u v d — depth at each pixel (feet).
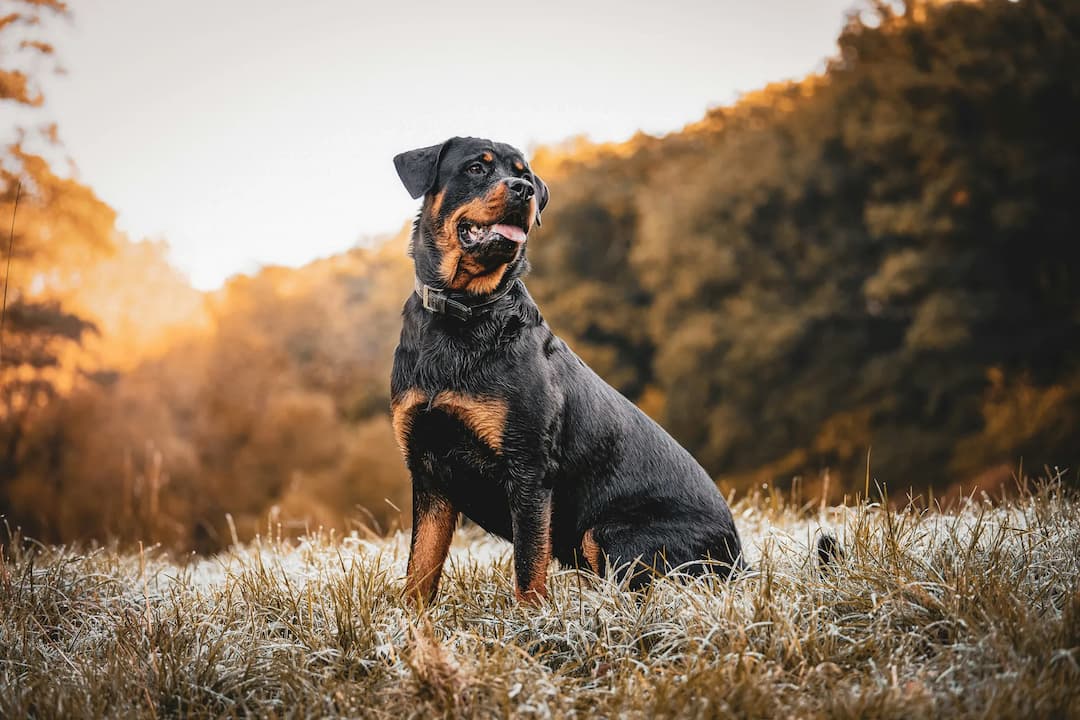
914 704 9.11
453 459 13.24
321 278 87.51
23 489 56.80
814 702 9.53
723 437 61.31
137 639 11.86
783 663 10.36
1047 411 51.03
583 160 85.87
